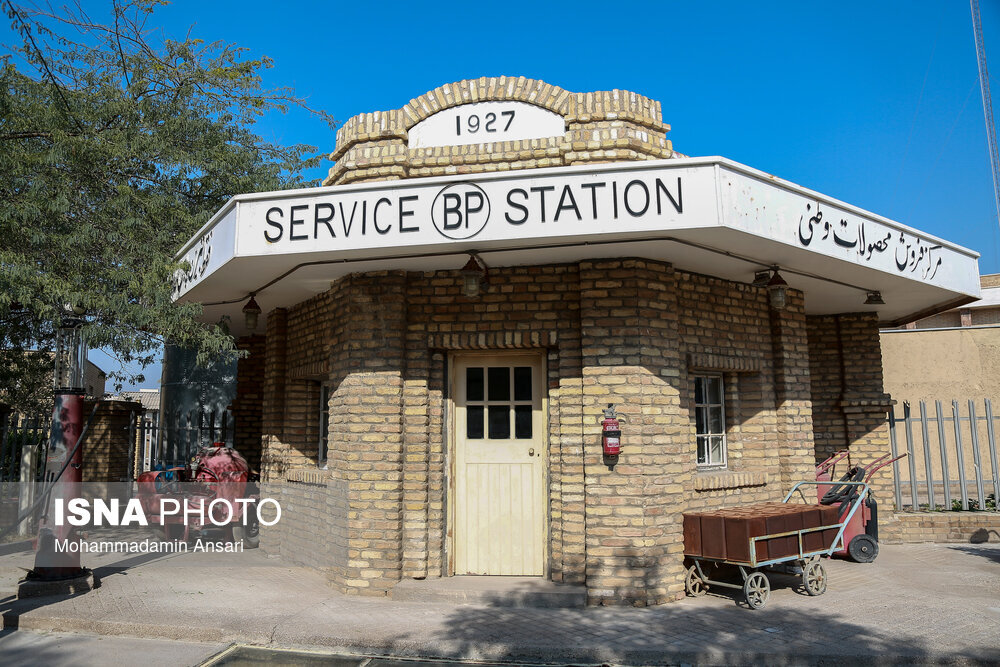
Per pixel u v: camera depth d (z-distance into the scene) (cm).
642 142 766
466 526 786
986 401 1122
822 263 760
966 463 1391
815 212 713
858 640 583
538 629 623
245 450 1330
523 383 801
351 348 791
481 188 654
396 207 668
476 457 796
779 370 899
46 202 936
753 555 673
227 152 1248
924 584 784
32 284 847
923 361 1445
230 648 609
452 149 787
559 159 766
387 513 755
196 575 859
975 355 1417
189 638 630
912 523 1080
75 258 917
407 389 780
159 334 951
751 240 662
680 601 716
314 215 687
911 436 1126
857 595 732
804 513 733
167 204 1103
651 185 627
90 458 1336
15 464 1138
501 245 674
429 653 584
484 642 586
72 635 644
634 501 705
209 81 1323
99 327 824
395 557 749
